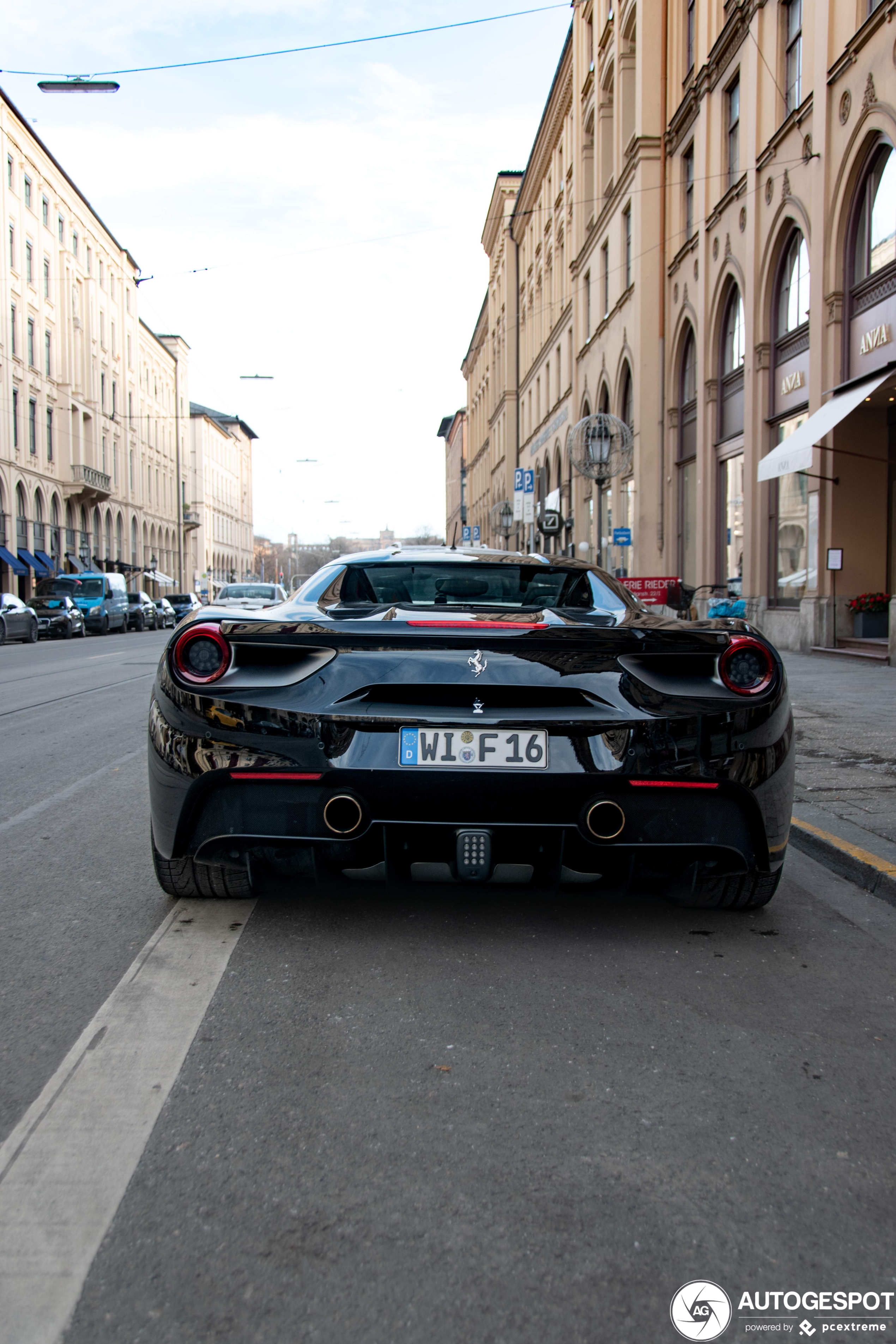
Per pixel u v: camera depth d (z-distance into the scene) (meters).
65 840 4.70
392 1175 1.99
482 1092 2.33
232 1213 1.86
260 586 22.11
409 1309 1.62
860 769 6.09
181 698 3.01
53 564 48.38
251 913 3.59
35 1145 2.08
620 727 2.92
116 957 3.16
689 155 21.50
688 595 15.40
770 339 16.56
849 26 13.33
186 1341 1.55
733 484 18.81
